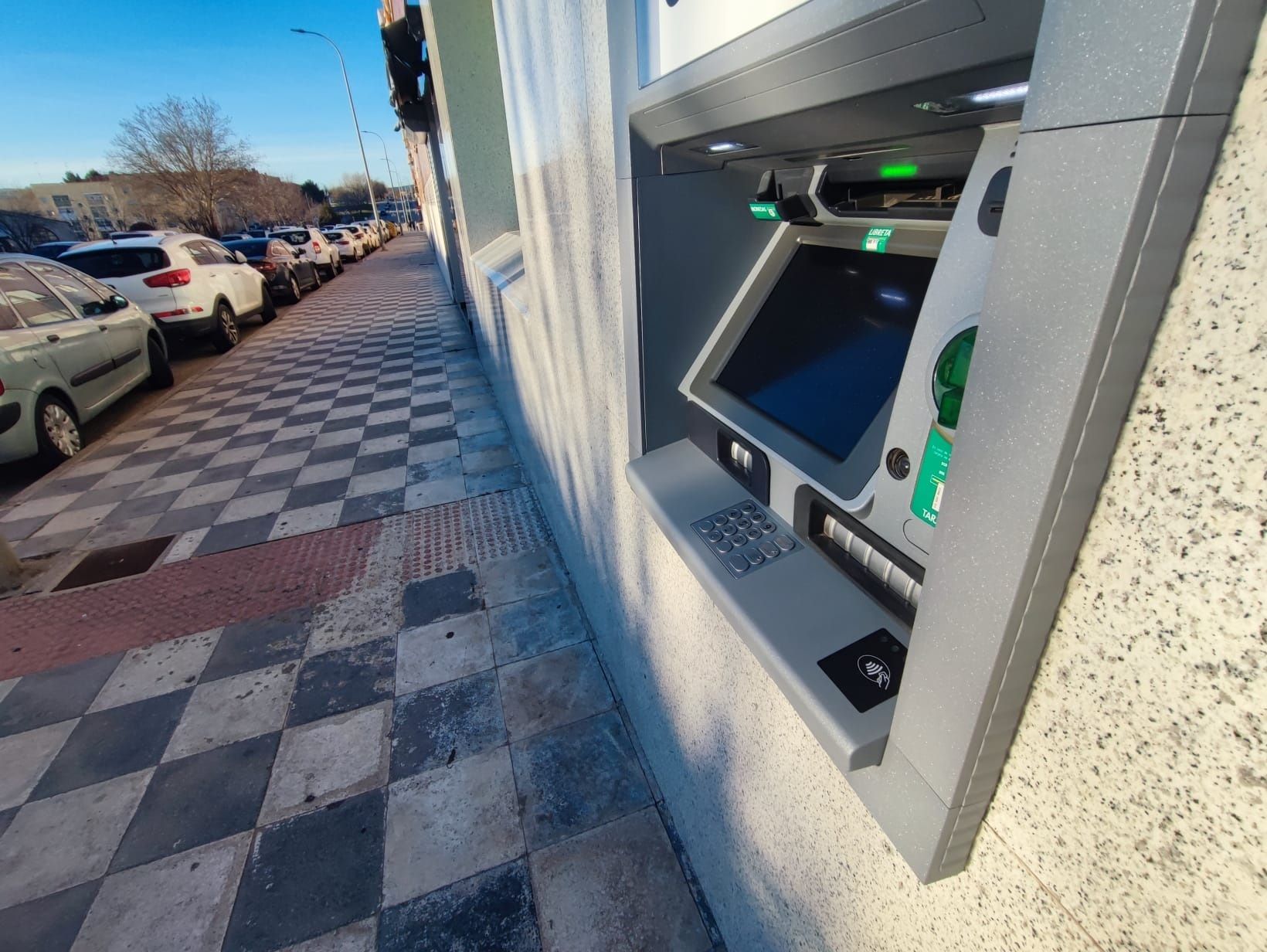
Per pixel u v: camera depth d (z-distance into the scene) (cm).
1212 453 32
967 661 46
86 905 153
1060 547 39
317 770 185
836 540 78
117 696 217
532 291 225
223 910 150
